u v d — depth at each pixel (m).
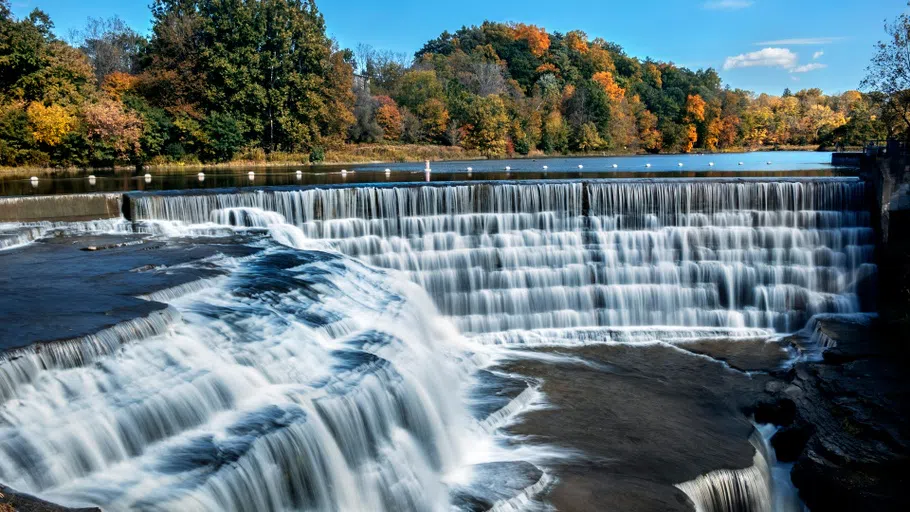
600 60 175.25
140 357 14.72
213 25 77.88
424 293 26.61
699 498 16.98
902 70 43.12
